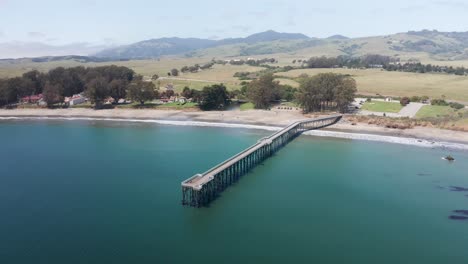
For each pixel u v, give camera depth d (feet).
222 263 166.40
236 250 176.86
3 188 253.65
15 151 351.25
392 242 186.39
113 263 165.48
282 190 252.01
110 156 331.98
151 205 225.15
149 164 307.17
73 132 437.58
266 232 194.70
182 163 309.22
